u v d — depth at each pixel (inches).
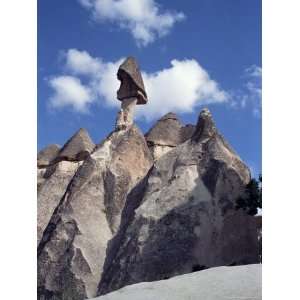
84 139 1620.3
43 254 1242.6
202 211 1123.3
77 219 1266.0
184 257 1071.0
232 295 521.0
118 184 1328.7
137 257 1093.1
